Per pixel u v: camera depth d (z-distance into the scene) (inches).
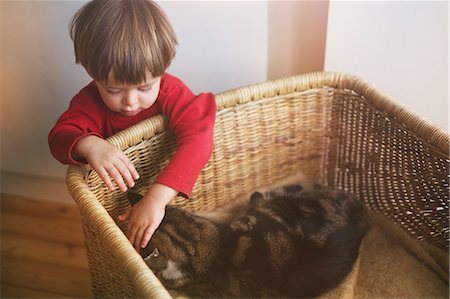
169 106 46.5
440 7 48.1
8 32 54.3
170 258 42.7
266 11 53.3
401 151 48.7
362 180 55.1
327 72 52.4
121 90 41.9
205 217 49.0
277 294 44.3
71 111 45.6
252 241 45.5
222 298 44.4
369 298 46.8
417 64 51.8
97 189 44.0
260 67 57.4
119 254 33.7
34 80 57.2
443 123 54.5
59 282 57.6
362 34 51.4
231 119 50.6
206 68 57.4
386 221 52.9
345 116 53.6
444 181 45.4
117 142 43.8
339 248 46.8
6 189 66.7
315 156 57.5
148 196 41.5
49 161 63.3
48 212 65.5
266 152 55.1
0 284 57.4
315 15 54.6
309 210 49.2
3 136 61.9
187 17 53.8
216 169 52.8
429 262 49.3
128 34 40.1
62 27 53.3
